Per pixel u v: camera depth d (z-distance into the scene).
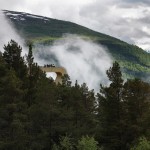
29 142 50.53
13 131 48.69
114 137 55.22
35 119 52.47
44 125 53.09
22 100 54.78
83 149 46.47
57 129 52.69
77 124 58.72
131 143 54.12
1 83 51.22
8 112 49.16
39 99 53.16
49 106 52.34
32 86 58.38
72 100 59.66
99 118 59.53
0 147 46.97
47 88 53.44
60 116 53.22
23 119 50.34
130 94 55.66
